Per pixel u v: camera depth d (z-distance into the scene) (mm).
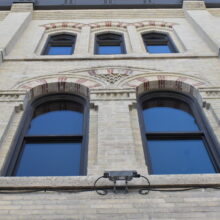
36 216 4953
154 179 5527
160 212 5020
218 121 7293
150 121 8094
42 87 8797
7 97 8109
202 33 12031
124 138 6641
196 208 5090
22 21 13031
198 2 14906
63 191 5383
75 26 13711
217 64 9977
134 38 12625
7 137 6945
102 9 14945
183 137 7355
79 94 8773
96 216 4949
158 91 8977
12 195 5305
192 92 8727
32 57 10391
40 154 6941
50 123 8031
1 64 9992
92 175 5711
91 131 7156
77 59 10352
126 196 5297
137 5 15055
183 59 10383
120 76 9211
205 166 6688
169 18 14570
